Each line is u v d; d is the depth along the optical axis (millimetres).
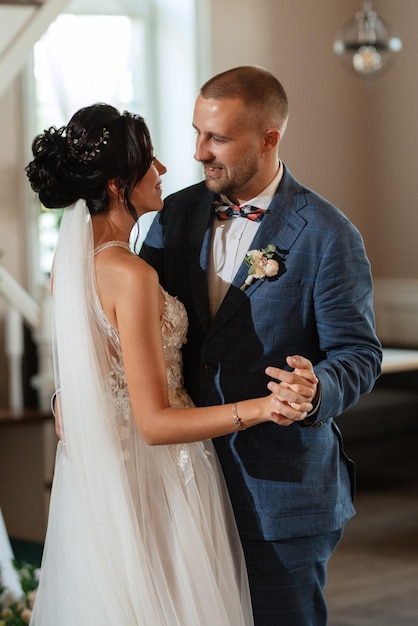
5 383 6605
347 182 8492
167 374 2742
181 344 2799
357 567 5273
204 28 7605
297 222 2814
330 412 2598
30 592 3744
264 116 2750
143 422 2527
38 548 5852
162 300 2717
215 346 2834
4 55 4625
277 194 2861
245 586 2797
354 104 8492
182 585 2660
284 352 2818
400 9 8258
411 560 5375
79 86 7477
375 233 8594
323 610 2939
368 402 7453
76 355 2623
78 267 2598
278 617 2840
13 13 4531
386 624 4414
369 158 8578
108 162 2631
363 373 2713
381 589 4910
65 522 2723
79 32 7477
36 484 6180
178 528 2684
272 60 7988
